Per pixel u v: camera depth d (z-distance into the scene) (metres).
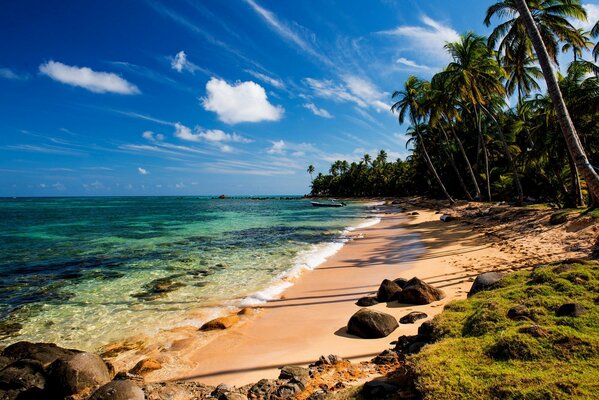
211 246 19.12
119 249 18.33
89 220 37.94
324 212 51.47
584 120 22.05
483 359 3.47
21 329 7.83
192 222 34.94
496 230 18.48
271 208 67.12
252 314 8.48
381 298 9.07
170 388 4.78
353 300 9.34
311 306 8.99
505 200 39.12
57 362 5.14
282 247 18.56
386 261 14.09
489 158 45.03
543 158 26.70
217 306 9.23
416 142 54.66
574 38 22.31
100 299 9.92
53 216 44.38
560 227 14.87
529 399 2.71
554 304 4.31
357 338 6.61
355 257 15.30
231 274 12.62
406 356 4.57
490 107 38.38
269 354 6.19
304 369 5.06
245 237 22.88
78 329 7.80
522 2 10.58
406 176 81.94
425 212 40.09
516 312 4.27
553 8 21.91
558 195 28.28
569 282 4.88
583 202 24.30
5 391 4.78
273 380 4.82
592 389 2.67
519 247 13.62
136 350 6.70
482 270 10.95
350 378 4.60
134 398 4.21
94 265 14.40
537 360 3.27
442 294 8.58
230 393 4.34
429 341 4.76
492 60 29.25
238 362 5.93
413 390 3.30
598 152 24.00
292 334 7.11
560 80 22.45
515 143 39.00
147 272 13.05
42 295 10.33
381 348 5.96
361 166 117.69
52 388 4.84
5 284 11.55
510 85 32.03
